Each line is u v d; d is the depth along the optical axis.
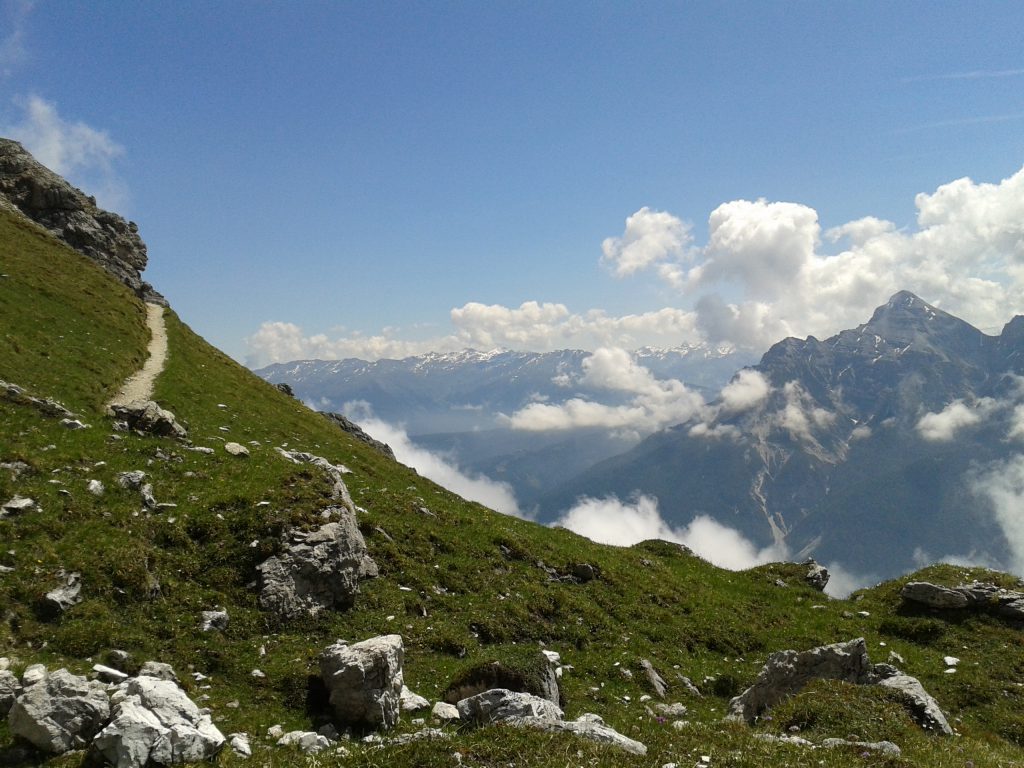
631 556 45.84
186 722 14.22
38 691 13.68
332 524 27.20
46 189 98.75
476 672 20.16
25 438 28.88
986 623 36.97
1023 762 19.59
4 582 19.47
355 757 13.12
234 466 32.59
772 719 20.78
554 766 13.15
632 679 27.62
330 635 23.69
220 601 23.05
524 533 41.78
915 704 21.50
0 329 48.34
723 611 38.72
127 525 24.62
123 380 51.94
